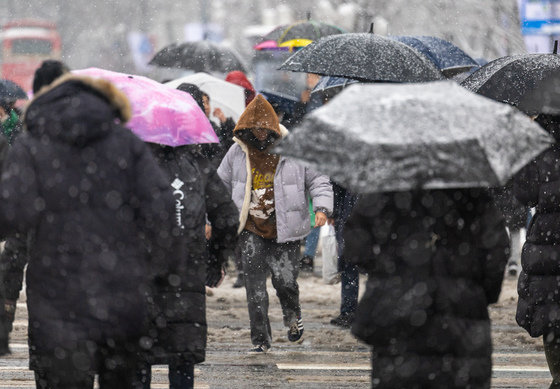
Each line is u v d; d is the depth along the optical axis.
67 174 13.48
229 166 23.11
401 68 25.22
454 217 13.75
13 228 13.45
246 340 25.45
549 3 70.38
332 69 25.28
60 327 13.27
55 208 13.45
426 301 13.51
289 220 22.80
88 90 13.83
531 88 21.11
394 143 12.56
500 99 21.17
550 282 18.33
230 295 32.78
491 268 13.95
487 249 13.91
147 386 16.34
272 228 22.91
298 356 23.41
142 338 13.87
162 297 16.22
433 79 25.20
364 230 13.93
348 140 12.73
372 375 13.87
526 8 71.06
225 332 26.53
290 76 51.59
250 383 20.41
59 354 13.24
